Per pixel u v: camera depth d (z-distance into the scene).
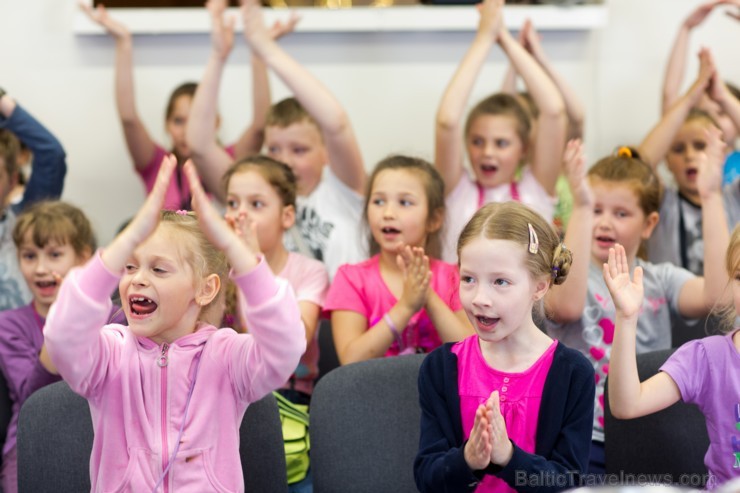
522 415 1.73
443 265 2.56
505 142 3.19
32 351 2.51
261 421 1.88
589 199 2.32
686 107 3.17
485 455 1.58
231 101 3.74
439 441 1.75
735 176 3.17
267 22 3.62
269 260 2.70
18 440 1.86
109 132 3.72
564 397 1.72
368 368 2.07
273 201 2.65
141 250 1.66
